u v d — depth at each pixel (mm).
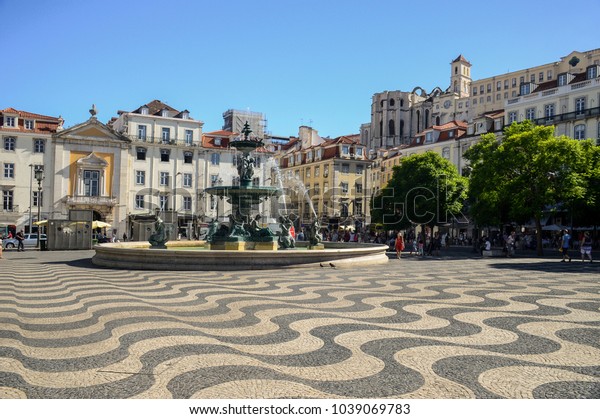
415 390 4516
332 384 4676
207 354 5699
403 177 41750
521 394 4422
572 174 29172
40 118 51594
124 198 52031
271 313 8234
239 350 5883
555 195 29891
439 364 5312
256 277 13773
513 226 45906
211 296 10094
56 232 33500
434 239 30078
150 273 14898
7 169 48250
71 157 50375
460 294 10633
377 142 120062
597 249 39188
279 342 6270
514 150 30375
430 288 11656
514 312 8406
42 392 4445
